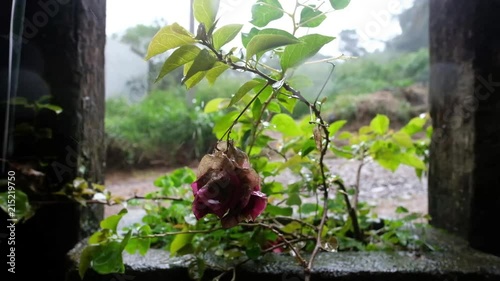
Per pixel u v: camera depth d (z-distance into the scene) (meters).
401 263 0.39
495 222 0.45
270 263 0.39
